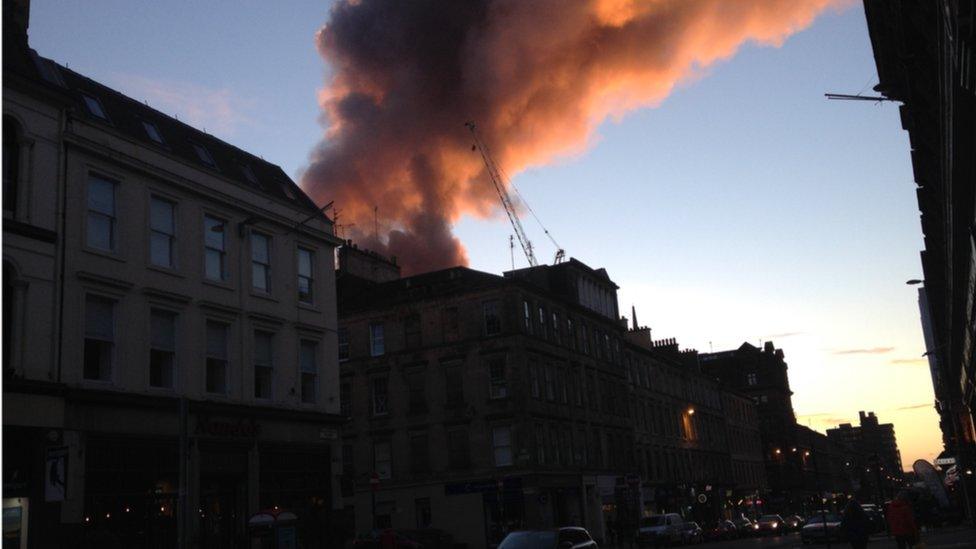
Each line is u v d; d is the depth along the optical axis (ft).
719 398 307.99
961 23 45.16
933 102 75.87
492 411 162.30
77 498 72.13
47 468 68.44
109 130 81.66
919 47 69.26
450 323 170.30
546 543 63.62
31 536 67.72
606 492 186.60
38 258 72.28
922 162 98.07
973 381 187.21
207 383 90.12
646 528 158.81
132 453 78.54
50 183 74.64
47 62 82.89
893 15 70.28
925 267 162.50
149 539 78.79
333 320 111.65
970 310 134.41
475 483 159.63
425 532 144.36
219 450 88.58
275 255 102.68
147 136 89.92
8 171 71.72
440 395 166.91
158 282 84.84
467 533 158.20
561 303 188.24
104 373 78.07
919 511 139.13
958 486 188.75
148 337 82.64
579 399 187.73
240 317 95.04
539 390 169.17
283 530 86.84
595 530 178.60
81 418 73.82
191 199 90.99
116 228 81.20
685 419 262.67
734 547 139.54
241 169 104.94
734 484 295.48
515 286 167.63
